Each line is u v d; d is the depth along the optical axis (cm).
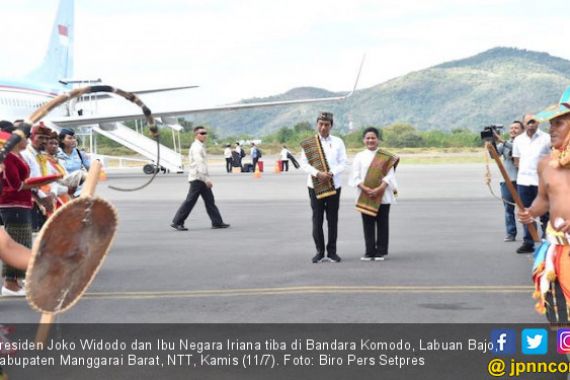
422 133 13462
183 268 1009
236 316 705
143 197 2447
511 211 1246
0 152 331
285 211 1870
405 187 2703
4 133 775
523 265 1001
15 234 824
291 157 4800
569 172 458
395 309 727
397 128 13700
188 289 852
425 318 685
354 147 12312
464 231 1400
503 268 976
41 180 805
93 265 324
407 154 8881
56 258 306
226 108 3844
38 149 880
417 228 1453
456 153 9431
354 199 2183
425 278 903
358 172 1050
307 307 742
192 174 1477
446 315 696
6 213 820
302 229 1475
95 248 321
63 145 1154
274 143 12562
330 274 941
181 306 756
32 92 4119
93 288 863
